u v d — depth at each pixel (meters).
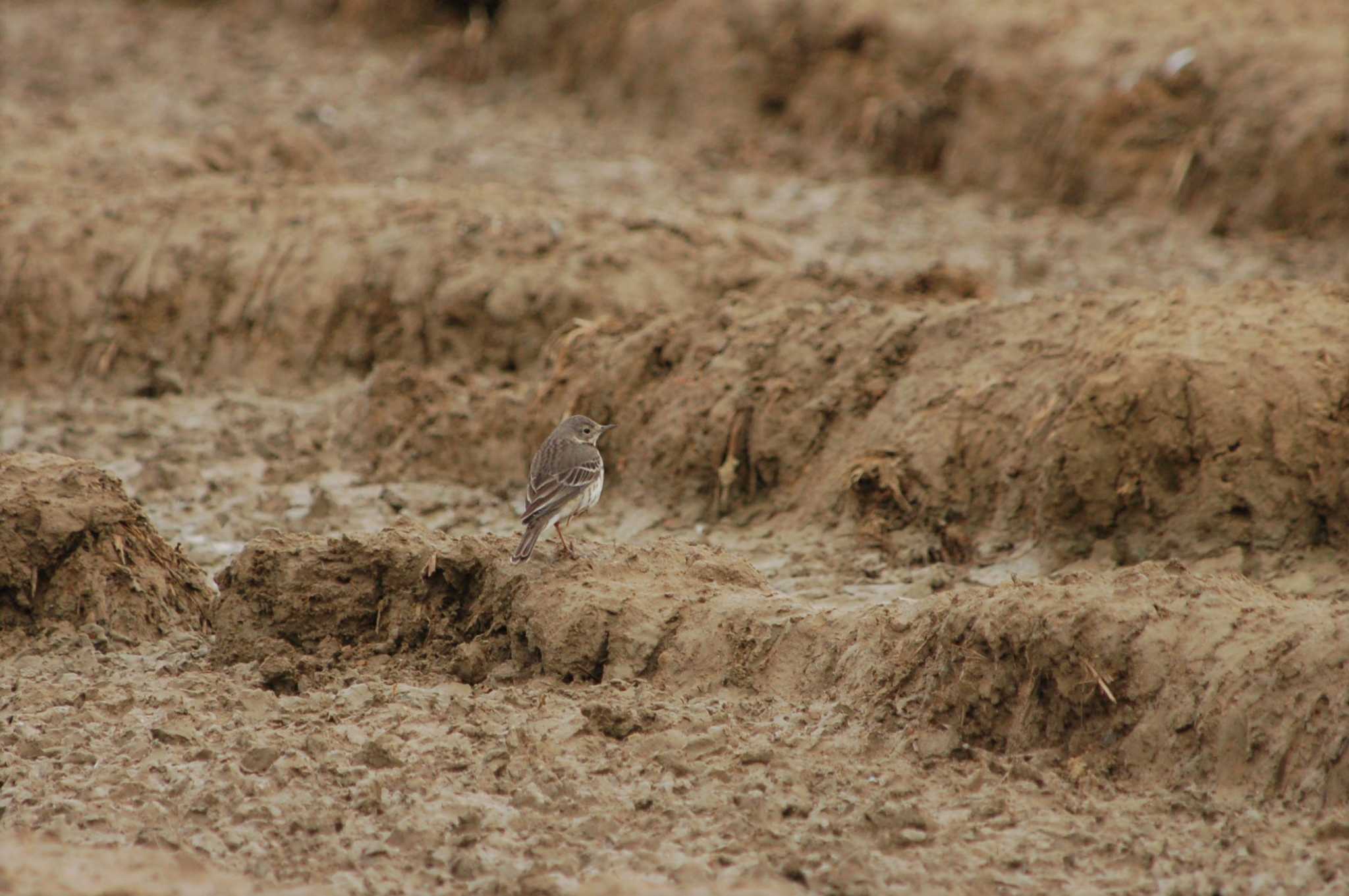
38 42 43.91
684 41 36.38
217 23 46.47
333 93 39.47
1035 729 10.41
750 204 29.78
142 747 10.78
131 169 27.52
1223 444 14.02
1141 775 9.92
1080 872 8.95
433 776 10.30
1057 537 14.54
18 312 23.09
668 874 8.92
